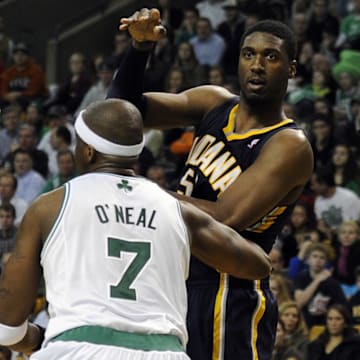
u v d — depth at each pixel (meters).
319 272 19.09
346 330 17.05
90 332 7.57
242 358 9.48
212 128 9.88
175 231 8.00
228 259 8.25
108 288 7.69
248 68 9.50
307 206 21.52
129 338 7.62
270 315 9.72
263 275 8.48
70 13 36.34
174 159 25.56
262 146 9.44
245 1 30.92
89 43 35.69
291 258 20.45
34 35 36.12
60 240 7.80
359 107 25.27
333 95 26.80
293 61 9.64
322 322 18.39
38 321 17.19
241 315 9.51
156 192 8.12
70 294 7.68
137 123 8.14
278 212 9.61
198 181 9.68
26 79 30.91
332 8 31.14
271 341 9.77
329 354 16.91
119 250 7.79
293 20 30.05
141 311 7.71
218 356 9.45
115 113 8.08
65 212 7.86
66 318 7.63
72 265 7.73
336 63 28.30
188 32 30.50
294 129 9.48
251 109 9.63
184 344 8.00
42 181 24.41
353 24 28.98
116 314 7.64
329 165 22.36
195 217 8.16
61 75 35.44
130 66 9.86
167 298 7.84
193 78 27.55
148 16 9.41
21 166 24.41
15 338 7.96
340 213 21.88
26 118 28.91
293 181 9.29
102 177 8.02
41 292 17.59
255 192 9.11
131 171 8.16
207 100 10.18
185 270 8.09
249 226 9.24
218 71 27.11
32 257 7.88
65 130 25.98
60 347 7.55
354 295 18.73
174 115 10.21
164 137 26.53
